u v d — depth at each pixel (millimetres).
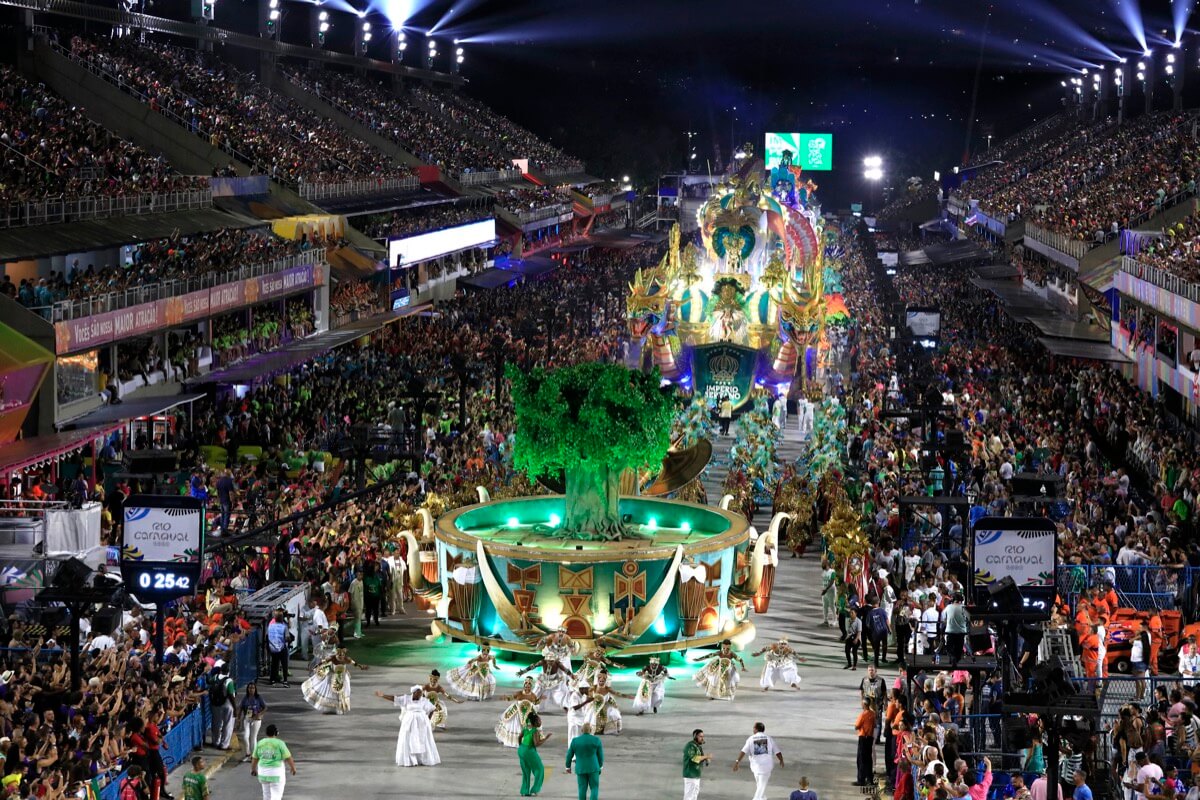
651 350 70062
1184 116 118125
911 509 43969
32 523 34062
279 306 68188
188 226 59344
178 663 28688
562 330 90125
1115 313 67562
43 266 52906
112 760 23594
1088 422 59438
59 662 26422
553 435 34625
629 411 34438
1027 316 80625
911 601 33781
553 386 34781
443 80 160125
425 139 120125
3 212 48094
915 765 23469
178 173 68562
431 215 105312
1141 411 55281
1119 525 39312
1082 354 64688
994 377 73062
